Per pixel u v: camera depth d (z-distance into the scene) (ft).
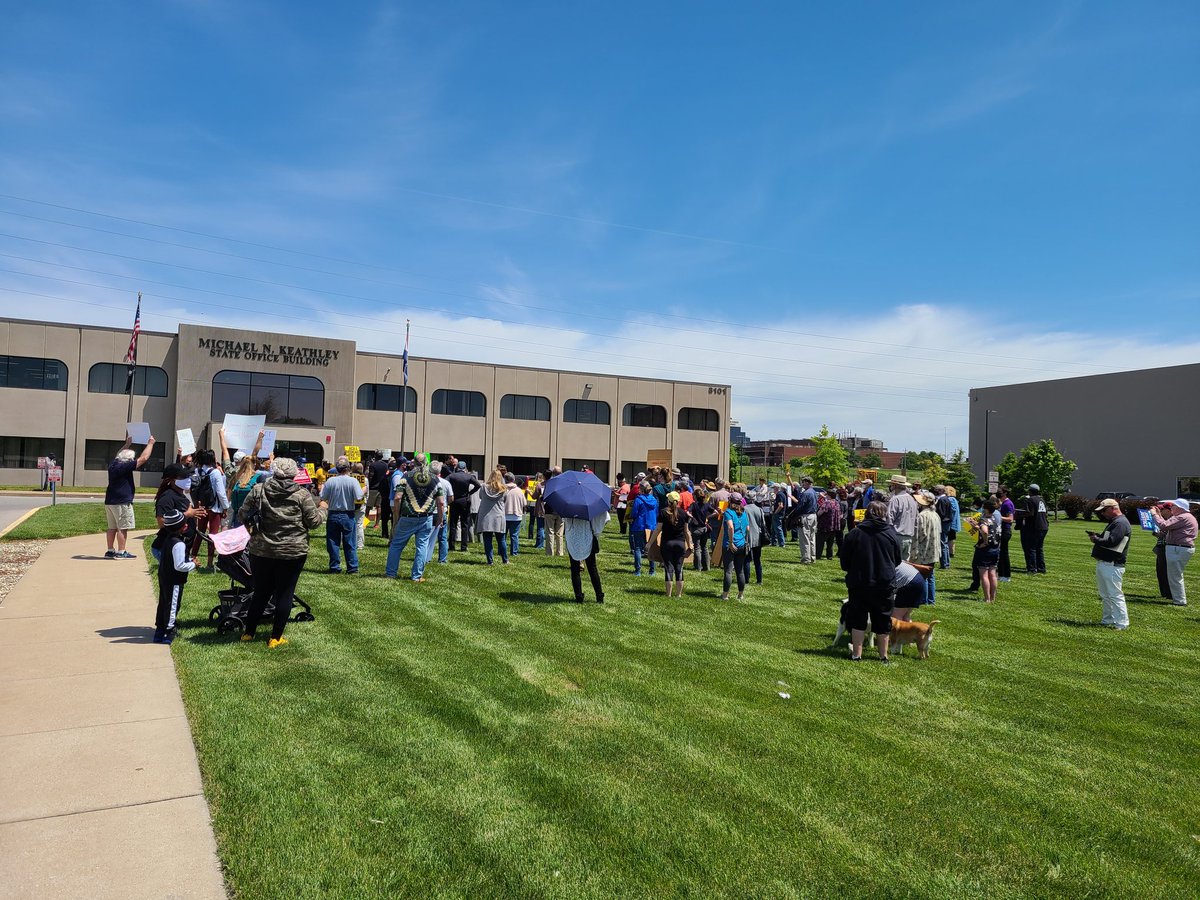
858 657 26.81
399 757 15.90
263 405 143.84
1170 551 43.09
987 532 41.24
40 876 11.02
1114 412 219.00
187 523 25.27
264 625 27.66
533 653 25.07
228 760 15.28
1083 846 13.61
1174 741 19.57
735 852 12.68
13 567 39.91
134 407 136.15
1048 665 27.30
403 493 38.88
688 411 191.52
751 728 18.75
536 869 11.84
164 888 10.86
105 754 15.53
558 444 175.94
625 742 17.38
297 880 11.16
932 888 11.94
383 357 157.89
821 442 273.54
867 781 15.90
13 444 127.75
